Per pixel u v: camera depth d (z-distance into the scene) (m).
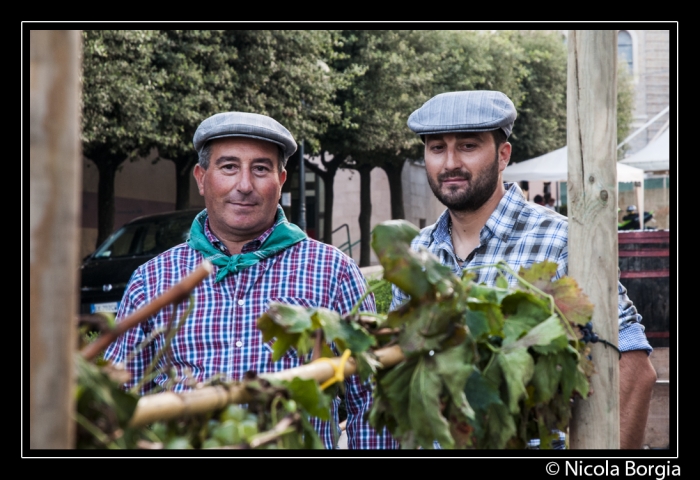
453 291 1.48
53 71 0.86
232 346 2.52
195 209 9.93
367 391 2.46
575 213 1.85
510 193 2.72
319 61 15.28
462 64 20.08
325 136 17.81
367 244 21.16
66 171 0.86
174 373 1.28
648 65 38.84
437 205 34.19
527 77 23.72
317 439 1.36
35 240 0.85
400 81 17.50
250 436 1.21
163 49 12.44
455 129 2.60
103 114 11.89
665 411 4.55
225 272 2.57
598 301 1.83
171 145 13.62
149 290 2.66
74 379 0.96
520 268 1.79
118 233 9.49
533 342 1.60
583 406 1.83
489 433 1.57
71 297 0.87
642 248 4.70
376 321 1.58
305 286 2.60
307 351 1.51
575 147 1.85
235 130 2.59
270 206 2.66
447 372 1.46
